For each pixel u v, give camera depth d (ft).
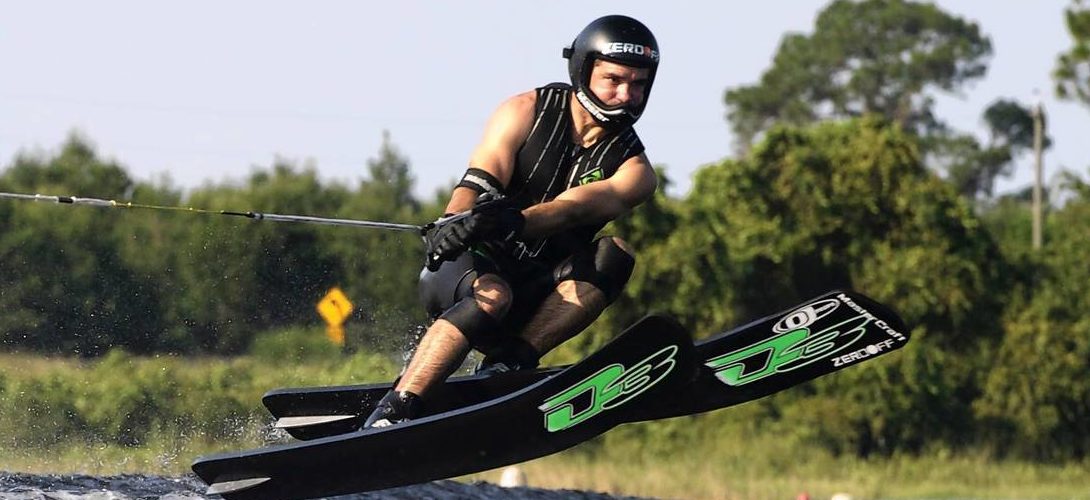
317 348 153.69
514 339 56.65
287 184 214.90
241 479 52.54
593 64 54.13
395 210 223.51
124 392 127.54
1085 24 304.30
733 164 236.84
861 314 55.36
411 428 51.78
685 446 209.46
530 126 54.54
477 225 51.49
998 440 224.33
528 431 52.42
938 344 230.27
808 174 234.58
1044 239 431.84
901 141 238.48
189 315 153.48
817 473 203.82
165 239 158.92
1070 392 227.20
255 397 134.51
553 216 52.80
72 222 159.53
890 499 186.29
